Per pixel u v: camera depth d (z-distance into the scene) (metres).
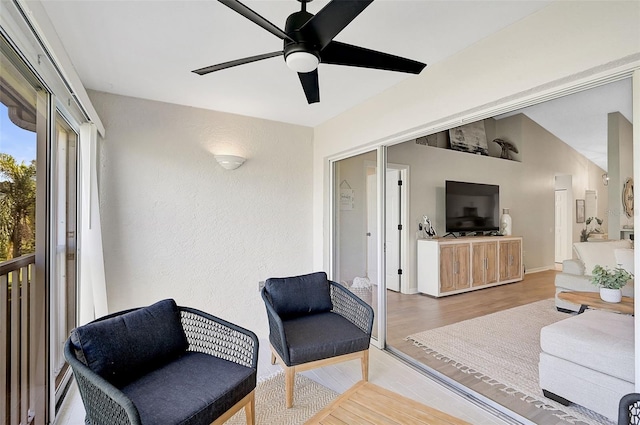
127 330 1.68
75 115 2.25
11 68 1.45
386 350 3.00
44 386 1.81
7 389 1.58
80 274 2.51
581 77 1.63
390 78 2.57
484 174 5.71
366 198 3.59
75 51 2.12
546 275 5.34
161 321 1.86
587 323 2.23
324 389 2.32
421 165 5.07
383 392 1.62
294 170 3.81
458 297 4.71
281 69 2.40
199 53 2.17
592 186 4.05
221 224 3.36
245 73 2.47
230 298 3.39
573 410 2.04
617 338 1.98
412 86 2.53
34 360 1.79
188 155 3.19
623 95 2.44
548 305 4.22
